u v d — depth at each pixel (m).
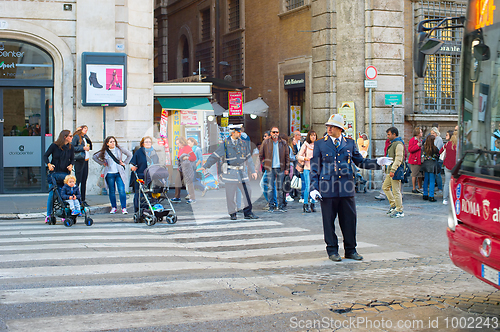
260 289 5.25
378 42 16.69
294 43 19.61
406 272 6.04
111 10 14.23
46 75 14.18
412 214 11.05
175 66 29.95
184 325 4.13
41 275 5.68
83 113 14.17
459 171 4.53
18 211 11.02
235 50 24.06
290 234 8.80
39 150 14.16
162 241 8.06
